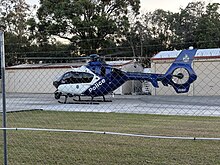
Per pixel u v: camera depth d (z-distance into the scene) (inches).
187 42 1950.1
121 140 282.4
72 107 661.9
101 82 804.0
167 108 629.0
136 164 205.0
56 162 209.0
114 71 815.1
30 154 230.5
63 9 1521.9
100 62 825.5
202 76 1055.6
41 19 1600.6
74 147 254.5
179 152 236.1
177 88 712.4
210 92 1045.8
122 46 1785.2
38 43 1660.9
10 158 218.7
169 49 2021.4
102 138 291.1
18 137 297.0
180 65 695.7
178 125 390.0
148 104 732.7
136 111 579.2
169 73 722.8
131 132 340.5
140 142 272.8
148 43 2015.3
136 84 1182.3
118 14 1715.1
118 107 663.1
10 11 1921.8
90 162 209.6
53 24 1556.3
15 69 1273.4
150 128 368.2
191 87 1054.4
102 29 1519.4
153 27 2128.4
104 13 1573.6
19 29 1879.9
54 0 1569.9
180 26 2133.4
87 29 1523.1
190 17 2123.5
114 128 370.9
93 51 1579.7
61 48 1649.9
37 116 489.7
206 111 566.9
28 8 1956.2
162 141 276.2
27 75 1263.5
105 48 1608.0
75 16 1508.4
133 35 1953.7
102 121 434.9
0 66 168.4
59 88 831.7
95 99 919.0
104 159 217.0
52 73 1243.8
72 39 1562.5
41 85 1248.2
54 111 566.9
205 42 1807.3
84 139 287.4
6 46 1680.6
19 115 503.2
